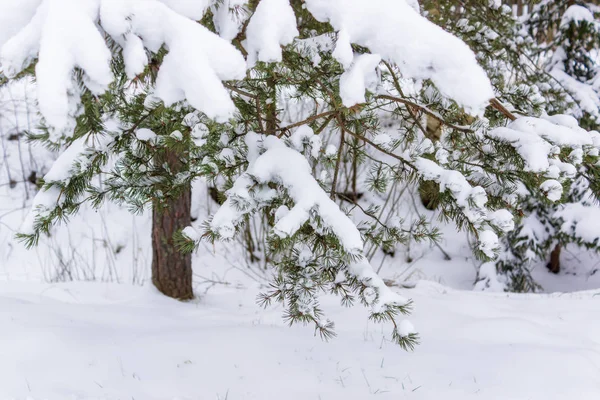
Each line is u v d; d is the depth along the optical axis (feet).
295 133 7.47
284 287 7.92
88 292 17.39
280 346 11.76
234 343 11.64
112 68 5.10
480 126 7.86
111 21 4.92
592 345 12.98
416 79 6.08
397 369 10.92
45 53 4.50
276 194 6.89
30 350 10.17
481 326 13.55
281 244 6.47
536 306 16.56
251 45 5.95
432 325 13.99
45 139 5.23
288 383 10.09
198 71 4.98
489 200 7.91
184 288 17.72
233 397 9.46
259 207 6.97
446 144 8.93
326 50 6.87
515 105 9.26
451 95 5.66
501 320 13.93
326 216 6.46
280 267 7.91
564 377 10.57
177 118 6.75
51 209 6.77
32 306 12.94
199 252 24.67
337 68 6.63
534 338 12.89
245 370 10.48
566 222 21.97
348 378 10.46
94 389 9.15
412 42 5.75
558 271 27.17
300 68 7.37
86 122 5.16
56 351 10.30
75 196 7.04
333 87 7.04
